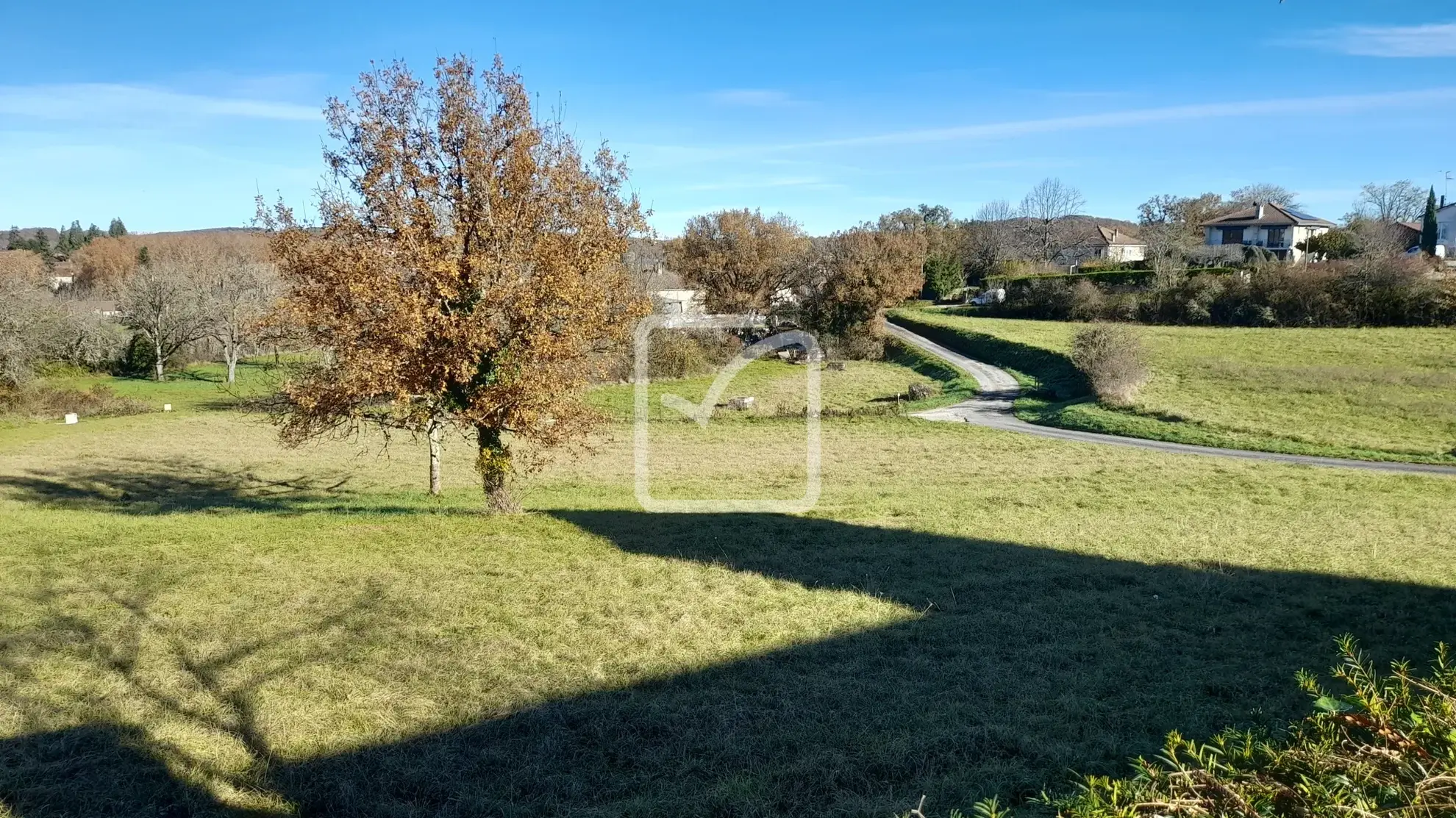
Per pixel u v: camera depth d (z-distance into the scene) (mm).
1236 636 9344
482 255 14000
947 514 16969
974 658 8594
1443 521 16656
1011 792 5785
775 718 7051
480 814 5598
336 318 14172
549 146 15227
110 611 9344
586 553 12742
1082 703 7324
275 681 7527
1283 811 2479
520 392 14352
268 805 5621
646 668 8094
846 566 12250
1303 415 32969
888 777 6102
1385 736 2576
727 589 10875
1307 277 52562
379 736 6578
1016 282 73125
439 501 20156
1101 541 14367
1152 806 2438
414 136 14750
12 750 6172
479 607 9867
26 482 24938
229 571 11125
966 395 43469
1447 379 36000
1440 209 73812
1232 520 16625
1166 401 36406
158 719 6715
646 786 5988
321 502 20312
